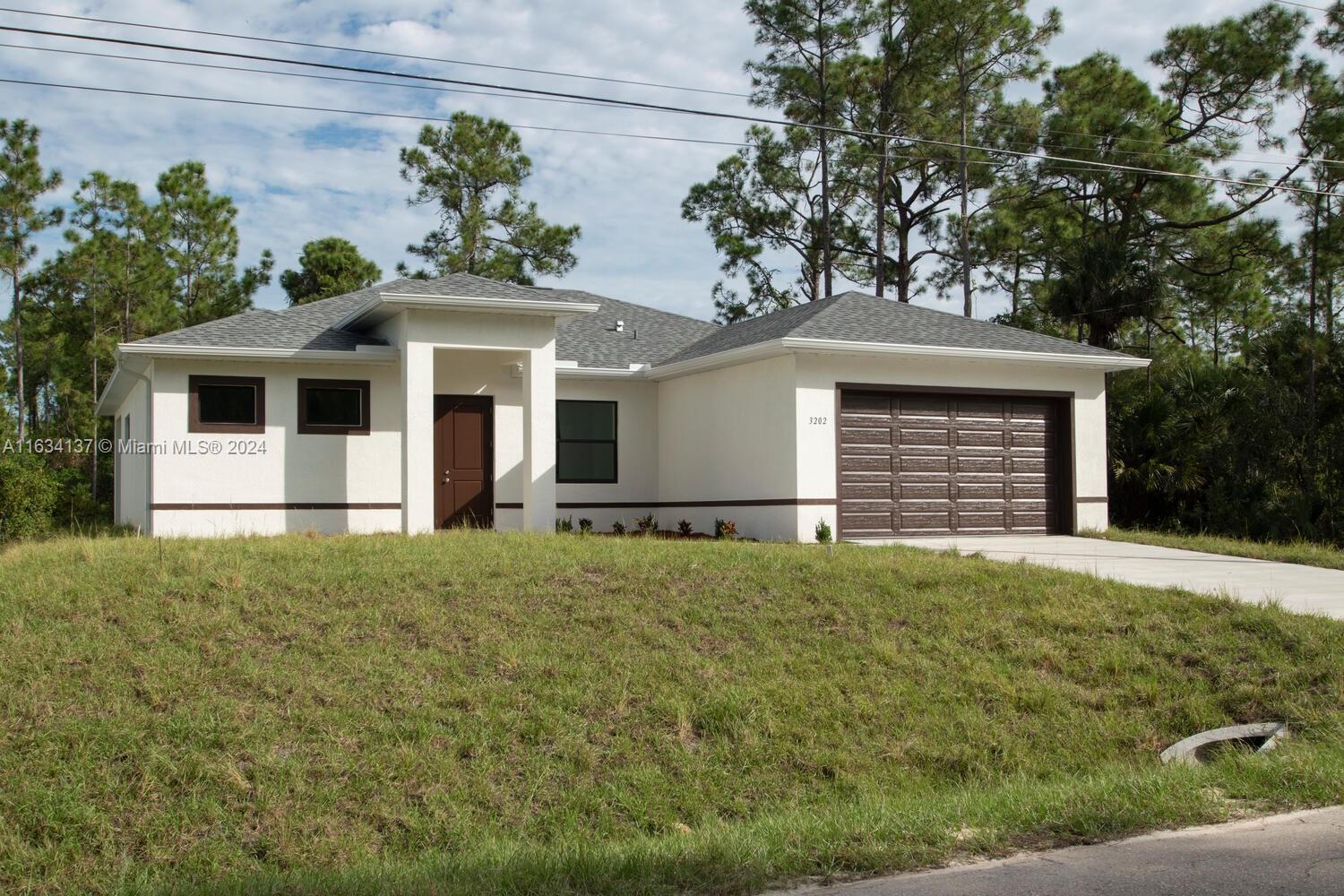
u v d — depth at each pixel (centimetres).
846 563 1269
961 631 1068
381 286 1805
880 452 1812
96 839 673
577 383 2072
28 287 3366
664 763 808
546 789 761
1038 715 914
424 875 575
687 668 945
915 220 3772
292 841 678
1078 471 1964
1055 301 3247
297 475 1789
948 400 1881
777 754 829
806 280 3866
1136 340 3762
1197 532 2459
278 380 1784
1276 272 3431
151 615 980
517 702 867
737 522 1877
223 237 3694
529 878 555
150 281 3325
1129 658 1016
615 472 2105
